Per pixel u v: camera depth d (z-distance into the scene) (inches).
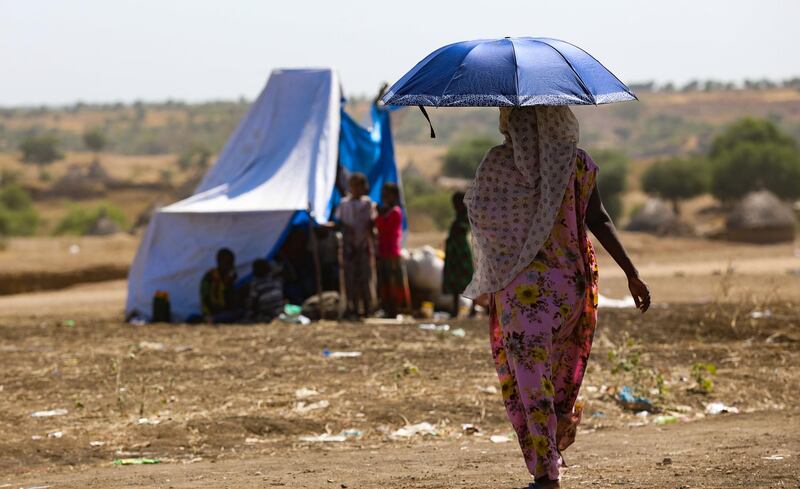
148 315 895.7
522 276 281.3
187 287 895.1
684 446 387.2
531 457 287.0
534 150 282.2
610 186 4256.9
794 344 681.6
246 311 844.6
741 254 1831.9
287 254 896.9
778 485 281.9
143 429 455.8
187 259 895.1
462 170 5147.6
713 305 853.8
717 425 454.9
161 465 395.9
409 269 908.0
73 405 507.5
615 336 714.2
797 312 844.0
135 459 408.2
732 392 537.3
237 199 908.0
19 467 396.2
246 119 978.1
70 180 5723.4
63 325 839.7
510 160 285.6
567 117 283.7
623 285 1231.5
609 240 291.1
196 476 353.7
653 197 4458.7
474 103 268.8
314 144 933.8
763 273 1355.8
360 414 485.7
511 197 283.6
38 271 1469.0
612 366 597.0
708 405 510.3
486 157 288.7
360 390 537.3
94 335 762.8
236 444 436.8
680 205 4672.7
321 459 394.0
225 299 851.4
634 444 402.9
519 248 282.2
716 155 4852.4
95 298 1268.5
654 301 1029.8
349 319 840.9
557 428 296.2
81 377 578.6
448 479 321.1
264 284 839.7
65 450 420.8
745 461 332.8
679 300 1041.5
